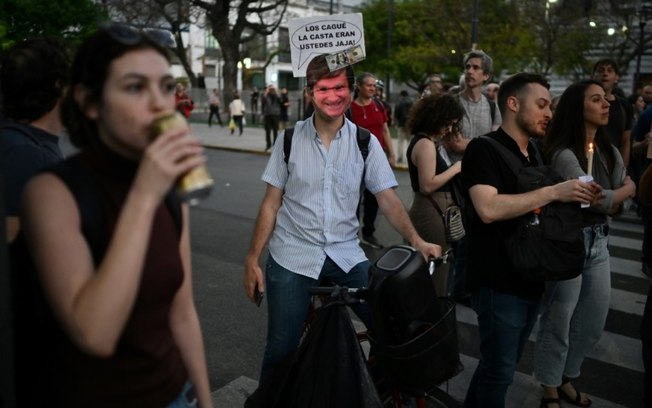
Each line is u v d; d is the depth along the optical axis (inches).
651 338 121.9
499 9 1047.6
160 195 44.2
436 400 101.8
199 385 64.3
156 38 49.7
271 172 113.5
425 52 1163.9
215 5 1243.2
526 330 111.1
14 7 367.9
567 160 125.2
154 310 53.4
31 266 49.8
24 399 52.1
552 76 1103.0
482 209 101.9
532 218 101.2
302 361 91.4
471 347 168.7
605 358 164.9
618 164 134.4
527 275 100.0
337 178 110.7
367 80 255.9
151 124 45.6
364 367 89.7
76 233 47.3
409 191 418.0
